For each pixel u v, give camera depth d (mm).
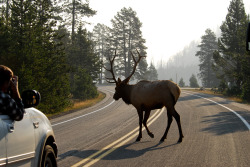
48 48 46125
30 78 34719
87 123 29266
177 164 13086
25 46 37969
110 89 129875
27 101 8008
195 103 54875
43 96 39062
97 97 81000
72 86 76438
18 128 7098
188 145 17281
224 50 95188
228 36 95625
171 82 19000
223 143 17562
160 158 14305
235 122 26781
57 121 31734
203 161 13492
